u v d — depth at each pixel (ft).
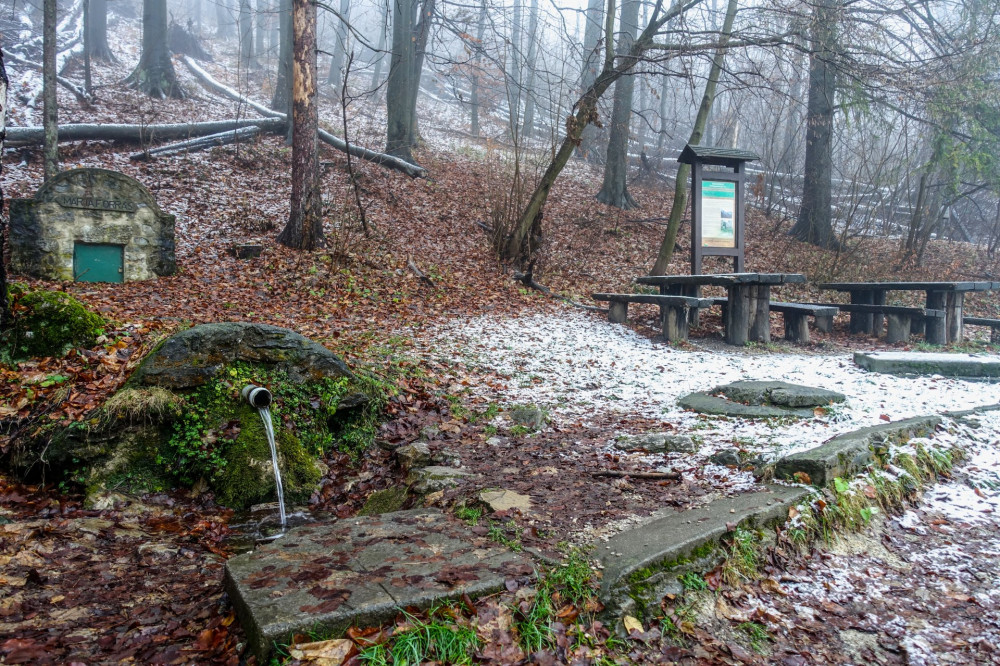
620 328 34.91
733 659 9.26
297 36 40.34
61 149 50.31
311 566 10.06
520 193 46.65
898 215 76.13
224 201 47.88
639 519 12.30
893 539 13.01
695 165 34.91
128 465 15.08
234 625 9.21
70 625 9.50
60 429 14.89
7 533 12.37
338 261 39.42
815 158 58.29
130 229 36.14
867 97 48.65
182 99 71.46
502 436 18.07
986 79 50.96
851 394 21.07
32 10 98.78
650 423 19.16
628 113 62.49
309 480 15.97
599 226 56.44
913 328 37.24
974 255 60.80
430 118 92.58
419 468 15.78
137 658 8.66
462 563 10.19
